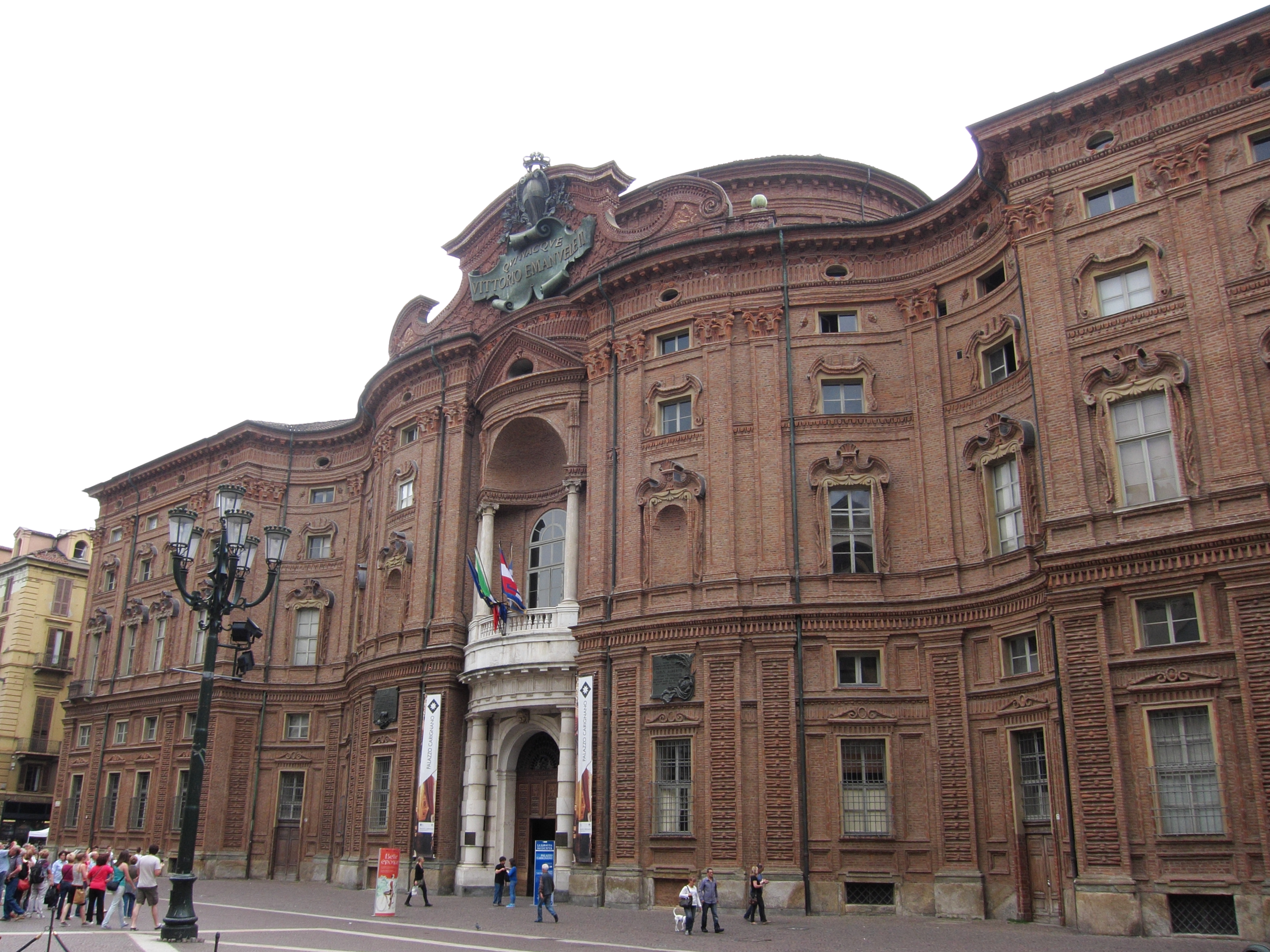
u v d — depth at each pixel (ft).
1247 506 86.28
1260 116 93.56
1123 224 99.30
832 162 151.02
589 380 135.13
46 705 255.50
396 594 156.56
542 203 154.92
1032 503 102.68
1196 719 85.71
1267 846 79.30
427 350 158.10
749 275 126.41
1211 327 91.71
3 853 101.96
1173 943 78.84
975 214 116.98
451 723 139.95
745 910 104.22
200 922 97.55
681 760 113.09
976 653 107.34
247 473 191.11
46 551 269.23
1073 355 98.89
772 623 112.78
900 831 105.50
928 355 118.73
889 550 114.32
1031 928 91.45
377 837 144.66
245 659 86.63
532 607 142.41
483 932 90.27
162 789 182.19
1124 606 90.33
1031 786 99.66
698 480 119.96
